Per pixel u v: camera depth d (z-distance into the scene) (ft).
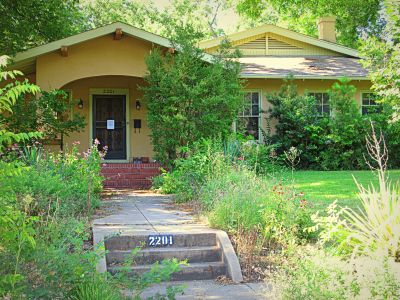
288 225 24.82
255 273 21.83
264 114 62.64
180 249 23.50
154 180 45.78
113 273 21.43
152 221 27.61
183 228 25.62
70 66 50.24
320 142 58.39
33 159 32.96
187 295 19.25
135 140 60.03
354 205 31.81
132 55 50.90
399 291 14.51
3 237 13.37
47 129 46.16
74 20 84.12
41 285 15.47
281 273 18.54
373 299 14.52
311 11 106.22
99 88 59.52
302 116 59.47
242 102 48.88
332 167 58.54
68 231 20.53
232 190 28.07
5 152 34.58
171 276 21.93
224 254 22.86
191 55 45.24
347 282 15.38
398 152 59.82
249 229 24.52
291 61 68.64
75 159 35.76
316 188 39.86
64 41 48.14
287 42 72.79
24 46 62.08
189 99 44.04
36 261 15.43
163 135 44.57
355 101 61.05
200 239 24.23
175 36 47.62
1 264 14.38
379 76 34.37
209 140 39.63
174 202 35.91
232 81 46.75
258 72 61.72
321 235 23.21
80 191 30.45
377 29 99.71
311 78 61.62
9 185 13.51
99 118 59.67
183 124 43.93
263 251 24.06
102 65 50.60
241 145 45.50
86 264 16.43
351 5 100.32
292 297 15.62
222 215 25.59
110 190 46.19
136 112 60.08
